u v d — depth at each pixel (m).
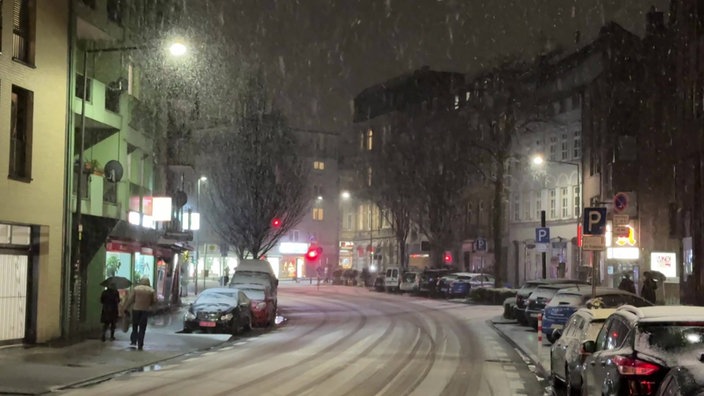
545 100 53.94
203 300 26.22
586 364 10.27
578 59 51.50
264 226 48.25
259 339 24.61
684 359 8.12
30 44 20.42
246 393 13.35
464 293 49.78
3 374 15.28
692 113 32.81
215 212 52.28
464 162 55.41
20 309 20.17
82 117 21.50
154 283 34.28
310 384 14.52
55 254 21.28
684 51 33.72
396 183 63.06
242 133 47.81
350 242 92.06
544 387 14.50
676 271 35.62
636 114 42.75
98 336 22.94
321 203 89.75
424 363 18.23
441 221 58.72
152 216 30.77
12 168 19.73
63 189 21.73
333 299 51.03
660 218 40.31
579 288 22.45
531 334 25.72
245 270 32.75
